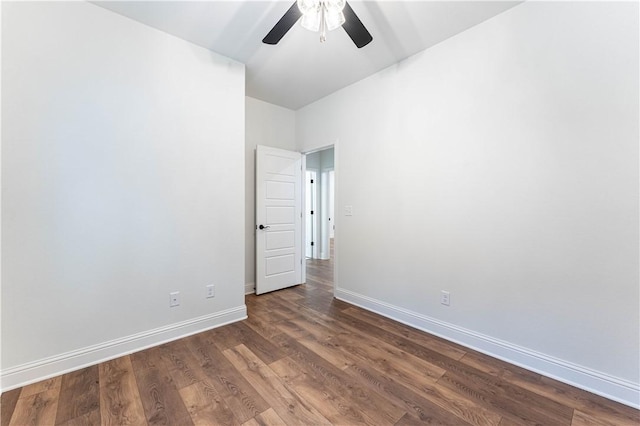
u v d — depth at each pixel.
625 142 1.56
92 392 1.67
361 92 3.09
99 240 2.00
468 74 2.20
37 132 1.77
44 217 1.80
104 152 2.01
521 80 1.92
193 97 2.43
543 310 1.86
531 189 1.89
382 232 2.88
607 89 1.61
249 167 3.63
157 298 2.27
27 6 1.74
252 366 1.94
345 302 3.28
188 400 1.60
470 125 2.19
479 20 2.09
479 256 2.16
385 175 2.84
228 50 2.53
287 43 2.42
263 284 3.62
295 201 3.98
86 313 1.95
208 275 2.55
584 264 1.70
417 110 2.55
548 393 1.67
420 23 2.13
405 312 2.68
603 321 1.64
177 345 2.24
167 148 2.29
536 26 1.85
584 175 1.69
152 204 2.23
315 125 3.74
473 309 2.20
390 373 1.87
